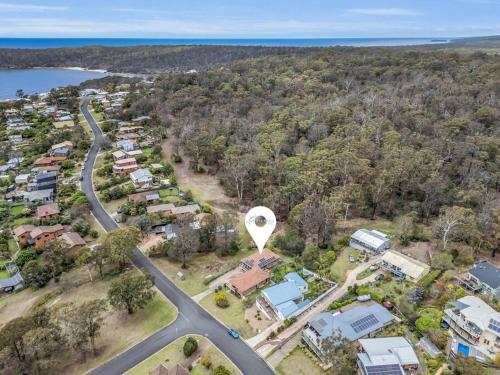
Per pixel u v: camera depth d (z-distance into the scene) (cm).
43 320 4947
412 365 4428
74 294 6512
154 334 5459
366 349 4541
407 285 5962
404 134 10681
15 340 4600
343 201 8050
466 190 8369
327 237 7438
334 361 4294
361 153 9650
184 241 7125
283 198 8856
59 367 4919
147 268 7156
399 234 7469
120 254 6825
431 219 8362
